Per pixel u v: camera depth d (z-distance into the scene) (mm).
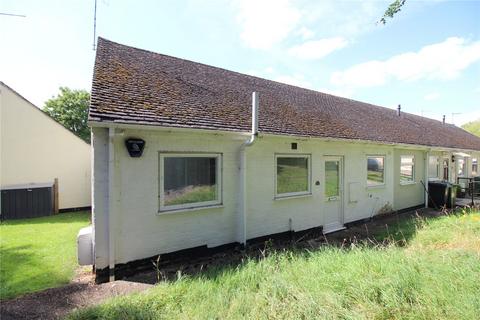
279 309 3070
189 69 8789
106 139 5047
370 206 10711
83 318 3334
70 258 6238
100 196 5004
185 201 6102
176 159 5977
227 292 3701
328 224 9227
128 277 5230
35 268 5645
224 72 10039
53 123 12625
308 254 5762
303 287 3520
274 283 3689
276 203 7695
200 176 6344
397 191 12055
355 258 4297
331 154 9203
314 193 8688
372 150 10773
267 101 9289
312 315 2863
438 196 13320
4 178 11672
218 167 6574
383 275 3609
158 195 5645
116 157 5125
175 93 6910
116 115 4930
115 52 7406
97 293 4512
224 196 6660
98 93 5375
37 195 11727
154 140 5570
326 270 4031
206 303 3389
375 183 11008
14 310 3938
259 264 4668
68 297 4363
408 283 3199
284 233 7891
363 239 8031
